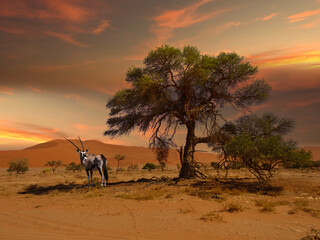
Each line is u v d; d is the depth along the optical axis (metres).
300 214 8.38
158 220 7.75
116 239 5.81
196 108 19.44
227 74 19.94
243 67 19.39
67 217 8.27
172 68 19.36
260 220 7.59
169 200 11.78
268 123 19.41
